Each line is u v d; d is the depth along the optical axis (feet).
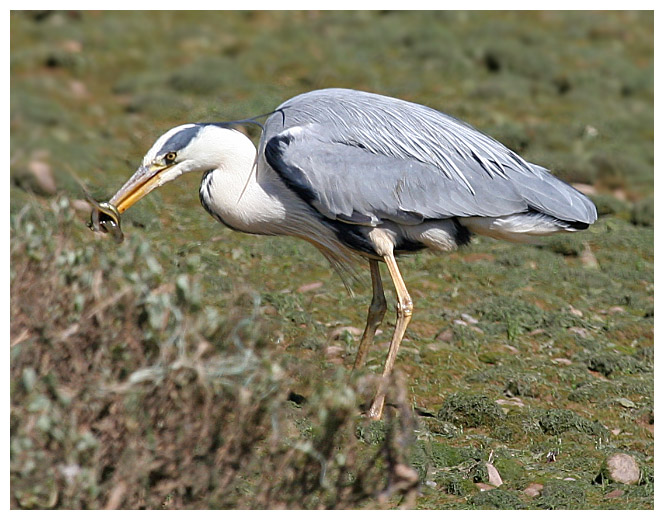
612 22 94.94
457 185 36.19
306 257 50.08
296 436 28.35
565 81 79.66
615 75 82.38
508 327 44.04
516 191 36.55
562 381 39.52
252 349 23.85
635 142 70.69
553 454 33.09
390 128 36.45
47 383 22.59
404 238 36.86
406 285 48.19
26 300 24.66
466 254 53.21
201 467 23.40
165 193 56.65
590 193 61.67
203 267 45.52
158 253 45.24
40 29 80.07
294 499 24.20
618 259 53.98
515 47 83.10
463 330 42.73
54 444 22.77
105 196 53.26
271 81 75.51
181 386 23.06
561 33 92.12
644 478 31.07
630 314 47.83
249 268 47.80
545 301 47.83
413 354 40.16
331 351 39.45
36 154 57.93
